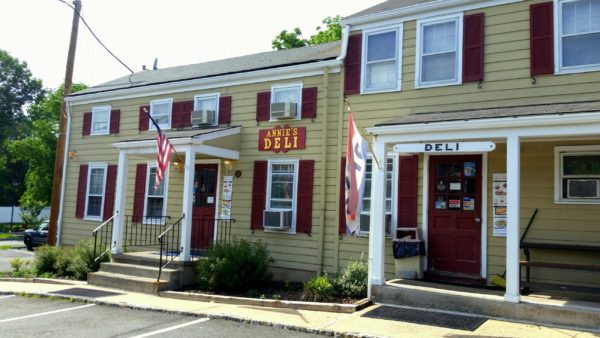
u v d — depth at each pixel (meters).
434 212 9.17
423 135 7.77
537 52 8.27
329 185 10.39
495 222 8.48
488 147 7.21
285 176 11.15
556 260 7.90
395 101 9.68
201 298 8.67
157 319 7.24
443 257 8.98
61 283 10.55
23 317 7.39
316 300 8.03
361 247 9.81
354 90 10.20
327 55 11.09
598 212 7.64
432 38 9.44
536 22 8.34
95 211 14.59
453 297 7.21
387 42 9.97
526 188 8.23
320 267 10.20
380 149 8.18
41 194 30.34
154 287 9.20
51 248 12.33
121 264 10.45
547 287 6.96
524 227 8.18
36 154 30.52
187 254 9.94
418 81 9.45
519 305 6.66
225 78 12.16
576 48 8.00
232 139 11.55
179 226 12.54
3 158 45.72
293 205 10.85
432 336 5.91
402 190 9.48
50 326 6.79
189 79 12.78
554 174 8.03
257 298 8.56
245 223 11.45
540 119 6.67
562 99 7.98
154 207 13.24
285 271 10.72
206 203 12.22
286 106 10.95
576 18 8.06
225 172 11.95
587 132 6.46
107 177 14.35
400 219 9.42
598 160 7.76
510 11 8.64
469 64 8.91
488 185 8.64
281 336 6.20
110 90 14.54
